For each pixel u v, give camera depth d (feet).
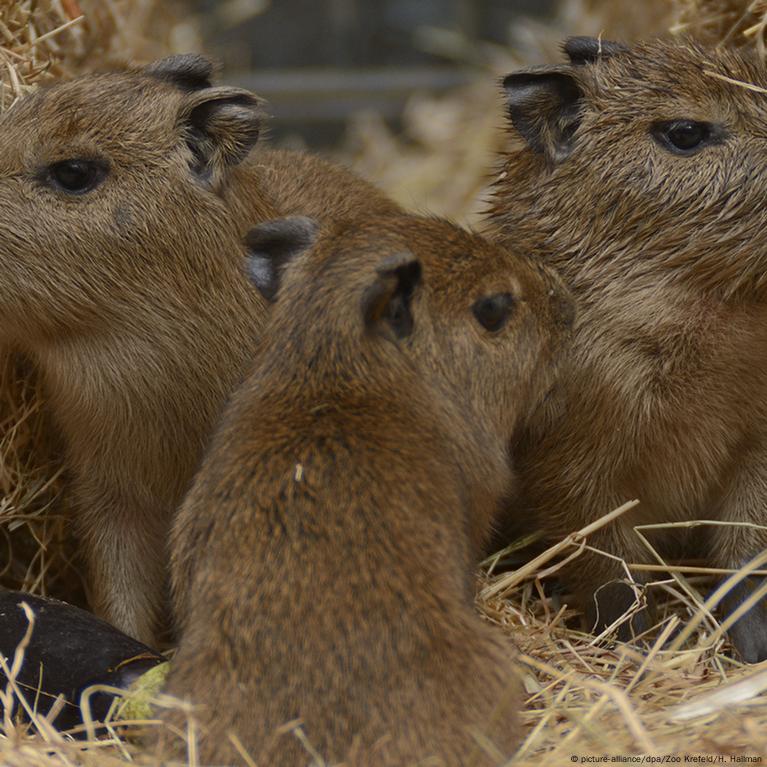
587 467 32.53
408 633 22.76
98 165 30.27
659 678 28.58
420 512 24.52
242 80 76.07
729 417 32.27
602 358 31.71
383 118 76.59
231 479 24.94
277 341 27.22
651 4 52.37
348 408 25.72
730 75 31.17
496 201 34.78
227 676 22.66
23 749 24.53
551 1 79.05
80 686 28.09
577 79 32.09
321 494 24.12
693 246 30.86
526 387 29.35
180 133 31.14
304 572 23.21
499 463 28.66
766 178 30.30
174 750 23.15
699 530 35.12
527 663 28.86
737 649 32.09
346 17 81.20
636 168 31.12
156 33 50.90
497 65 70.08
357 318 26.30
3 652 28.94
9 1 37.42
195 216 31.14
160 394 31.76
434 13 81.20
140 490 33.35
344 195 37.58
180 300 31.22
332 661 22.34
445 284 27.76
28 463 35.55
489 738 23.06
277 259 29.68
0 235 29.60
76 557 36.91
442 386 27.32
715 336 31.40
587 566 33.24
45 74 38.22
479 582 33.45
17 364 35.12
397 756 21.86
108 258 30.35
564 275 32.17
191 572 25.02
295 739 21.89
